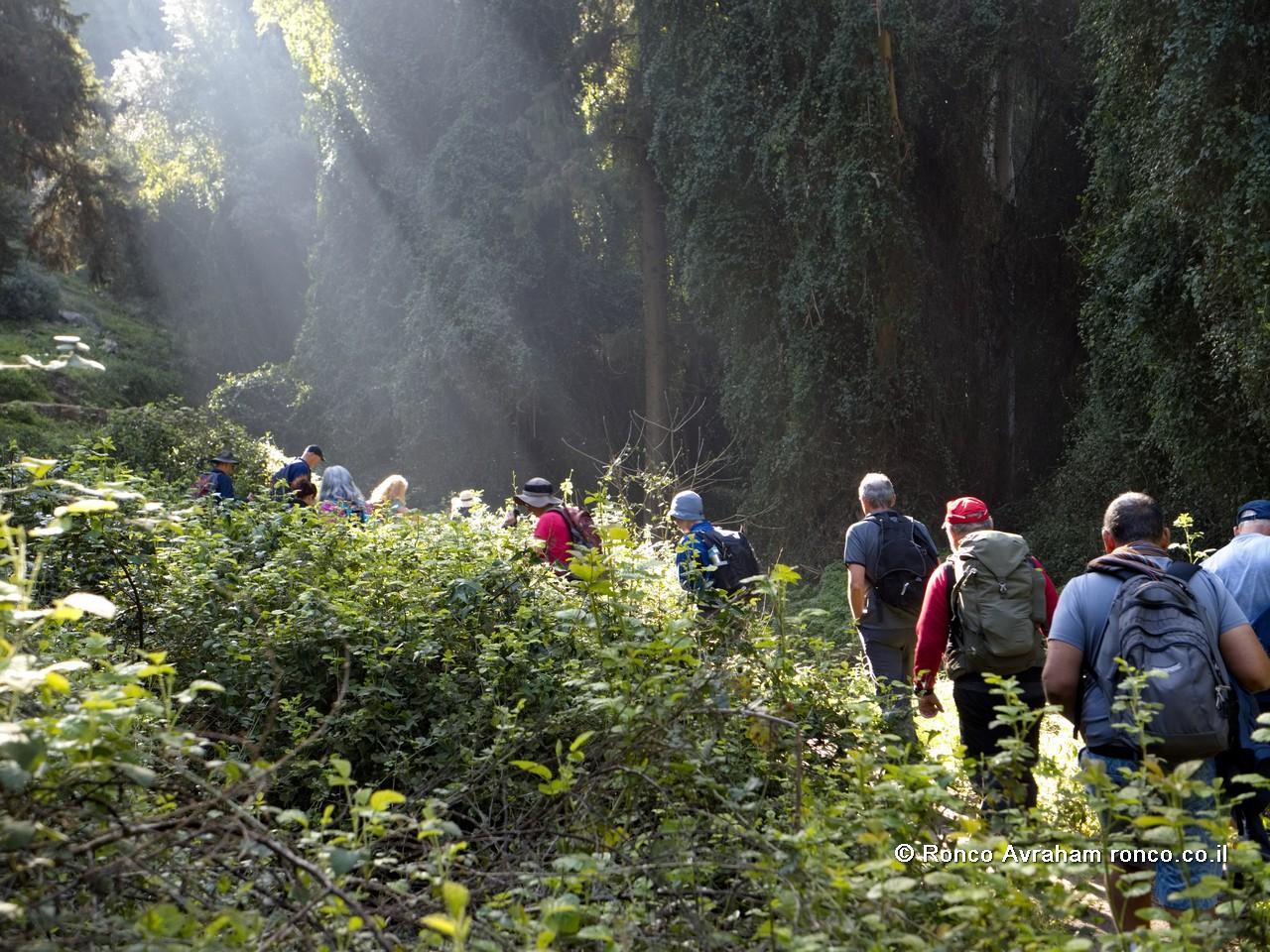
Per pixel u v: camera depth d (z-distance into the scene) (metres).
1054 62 22.03
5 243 28.95
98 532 5.06
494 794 3.87
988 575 4.94
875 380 21.23
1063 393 24.05
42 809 2.30
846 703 4.48
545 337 29.25
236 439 18.75
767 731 4.12
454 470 28.86
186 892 2.53
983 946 2.59
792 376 21.42
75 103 26.38
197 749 2.59
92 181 29.42
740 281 21.91
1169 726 3.44
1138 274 13.82
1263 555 4.68
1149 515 3.95
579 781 3.39
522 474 29.38
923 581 5.95
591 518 7.07
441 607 5.39
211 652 5.04
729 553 6.15
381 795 2.57
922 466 21.62
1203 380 12.99
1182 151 11.67
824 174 20.39
